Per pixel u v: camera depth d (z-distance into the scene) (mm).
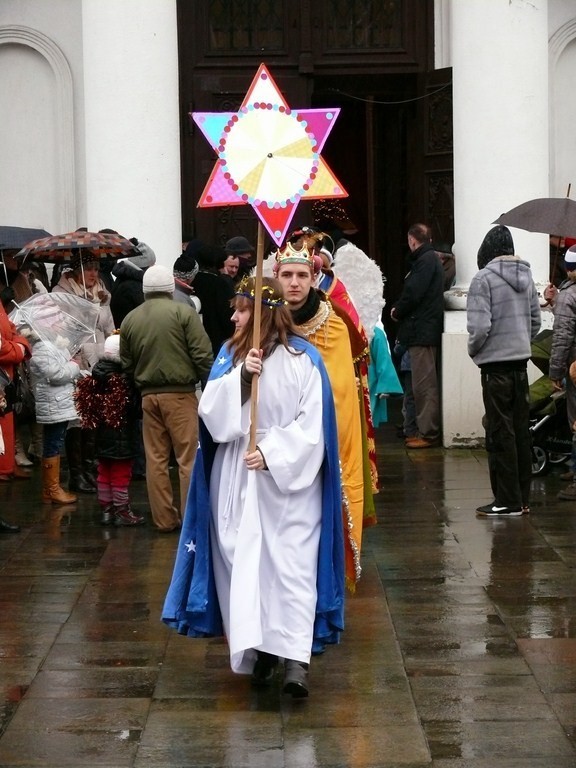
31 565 7723
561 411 10273
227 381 5305
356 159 16672
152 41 11359
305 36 13352
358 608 6688
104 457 8750
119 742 4918
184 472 8586
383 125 15711
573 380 9188
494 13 11516
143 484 10367
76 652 6016
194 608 5430
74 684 5578
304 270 6570
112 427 8719
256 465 5250
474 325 8711
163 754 4801
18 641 6195
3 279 10562
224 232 13641
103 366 8742
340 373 6625
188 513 5500
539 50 11609
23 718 5176
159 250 11453
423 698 5355
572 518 8836
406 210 15672
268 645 5305
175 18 11562
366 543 8156
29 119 13047
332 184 5383
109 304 10203
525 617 6492
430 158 13094
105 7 11297
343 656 5918
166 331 8484
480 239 11711
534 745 4844
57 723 5121
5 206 13109
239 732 5012
